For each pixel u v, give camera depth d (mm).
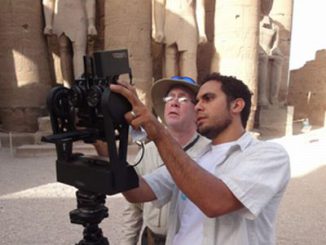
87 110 1482
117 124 1426
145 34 11117
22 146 10391
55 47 13109
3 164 9117
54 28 11984
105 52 1442
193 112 2424
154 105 2756
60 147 1658
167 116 2424
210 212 1512
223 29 12320
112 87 1375
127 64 1539
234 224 1657
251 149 1681
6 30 11289
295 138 14828
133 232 2828
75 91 1481
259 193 1528
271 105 16016
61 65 12305
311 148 12305
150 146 2572
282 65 17109
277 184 1585
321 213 5809
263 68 15539
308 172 8742
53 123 1585
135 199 1889
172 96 2438
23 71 11414
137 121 1403
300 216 5664
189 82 2371
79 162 1589
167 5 11922
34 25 11609
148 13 11188
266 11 16031
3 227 4973
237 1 12023
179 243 1854
